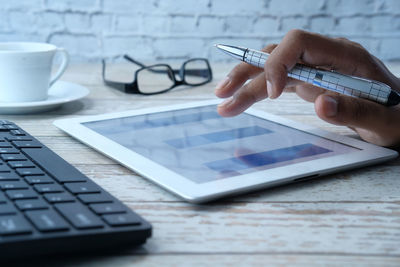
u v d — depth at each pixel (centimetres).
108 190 50
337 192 50
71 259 36
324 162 55
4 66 79
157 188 51
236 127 69
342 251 38
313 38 61
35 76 81
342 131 73
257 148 60
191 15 178
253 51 63
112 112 83
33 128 72
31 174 47
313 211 46
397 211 46
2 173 47
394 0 181
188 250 38
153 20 177
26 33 173
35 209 39
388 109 60
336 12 183
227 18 180
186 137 64
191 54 182
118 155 56
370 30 184
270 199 48
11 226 35
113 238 37
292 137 65
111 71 120
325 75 58
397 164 60
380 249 39
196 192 46
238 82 66
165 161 55
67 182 46
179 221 43
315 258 37
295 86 79
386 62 139
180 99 94
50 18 173
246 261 37
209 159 56
